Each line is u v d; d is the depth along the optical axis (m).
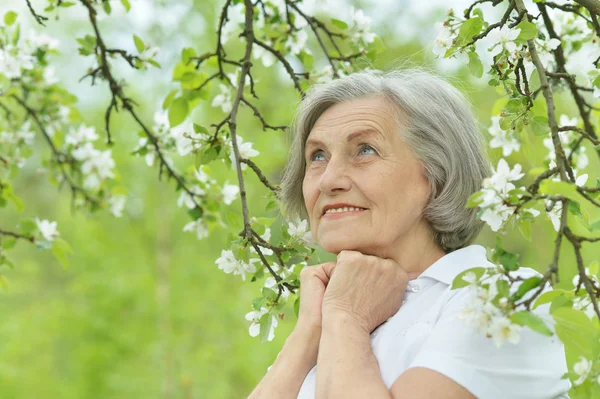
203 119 6.39
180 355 6.75
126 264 6.95
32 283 8.66
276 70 6.73
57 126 3.68
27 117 3.63
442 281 1.81
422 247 1.93
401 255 1.91
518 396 1.56
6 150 3.63
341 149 1.92
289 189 2.21
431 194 1.92
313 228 2.00
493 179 1.51
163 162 3.07
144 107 6.65
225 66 6.21
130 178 6.71
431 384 1.53
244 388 7.00
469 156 1.94
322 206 1.93
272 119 6.67
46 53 3.34
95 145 6.59
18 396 7.06
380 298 1.81
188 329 6.84
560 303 1.58
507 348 1.56
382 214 1.87
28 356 7.30
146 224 7.02
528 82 1.99
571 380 2.15
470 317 1.38
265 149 6.44
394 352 1.72
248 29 2.65
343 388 1.60
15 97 3.60
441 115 1.92
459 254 1.86
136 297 6.78
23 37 3.29
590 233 1.62
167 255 6.98
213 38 6.43
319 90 2.02
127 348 6.79
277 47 3.06
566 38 2.65
